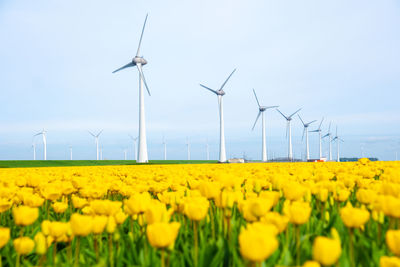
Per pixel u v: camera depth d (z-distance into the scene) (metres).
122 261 3.28
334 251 1.70
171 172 11.63
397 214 2.92
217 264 2.87
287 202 3.96
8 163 67.56
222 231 3.89
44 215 5.40
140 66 63.81
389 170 8.30
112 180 8.41
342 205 5.38
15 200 5.79
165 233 2.28
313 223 4.30
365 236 3.72
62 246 4.36
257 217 3.10
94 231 3.14
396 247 2.01
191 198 3.79
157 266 2.84
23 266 3.30
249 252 1.74
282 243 3.18
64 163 76.12
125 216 3.66
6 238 2.78
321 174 6.50
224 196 3.57
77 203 4.78
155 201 4.14
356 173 8.45
